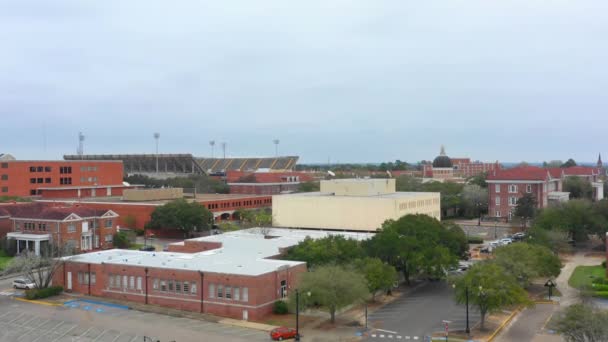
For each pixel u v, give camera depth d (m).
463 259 102.00
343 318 72.19
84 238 124.19
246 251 92.31
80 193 199.62
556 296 84.06
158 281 78.75
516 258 84.44
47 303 79.50
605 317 53.97
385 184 143.12
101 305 78.50
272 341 62.03
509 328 68.19
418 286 91.88
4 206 131.12
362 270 78.81
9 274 98.62
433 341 62.19
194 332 65.50
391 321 70.75
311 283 67.81
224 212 175.50
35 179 189.25
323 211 130.25
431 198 144.38
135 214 154.75
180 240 143.50
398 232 93.75
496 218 179.62
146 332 65.50
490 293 65.31
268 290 73.81
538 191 171.75
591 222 124.44
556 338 63.66
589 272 100.81
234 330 66.50
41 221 119.88
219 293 73.81
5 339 63.19
